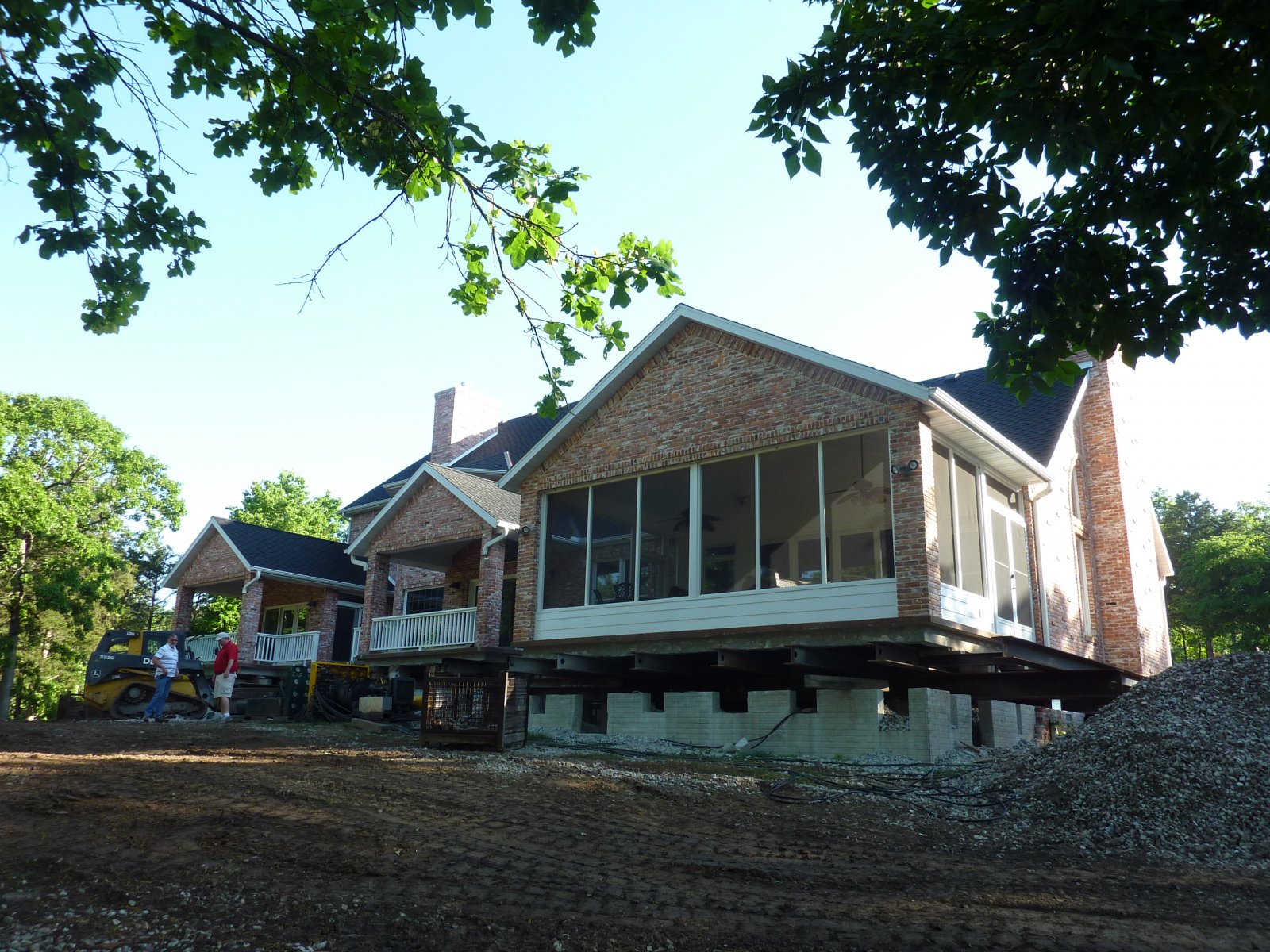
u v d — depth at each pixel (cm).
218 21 664
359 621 2998
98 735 1385
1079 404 2095
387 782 970
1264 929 614
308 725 1734
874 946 562
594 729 1744
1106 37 581
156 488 4512
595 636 1681
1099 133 642
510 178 715
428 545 2261
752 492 1582
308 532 5725
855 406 1470
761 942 566
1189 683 1148
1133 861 816
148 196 748
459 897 620
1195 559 4116
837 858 778
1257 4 567
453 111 707
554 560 1839
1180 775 935
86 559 3678
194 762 1060
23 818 757
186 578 2983
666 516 1678
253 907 591
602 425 1783
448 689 1352
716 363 1648
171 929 554
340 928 564
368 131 735
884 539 1435
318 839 736
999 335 740
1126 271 716
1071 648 1906
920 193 720
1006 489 1752
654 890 657
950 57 673
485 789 962
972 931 593
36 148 706
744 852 782
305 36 679
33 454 4066
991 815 982
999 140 674
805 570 1499
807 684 1526
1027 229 723
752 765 1248
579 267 764
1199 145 659
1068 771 1016
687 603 1594
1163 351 716
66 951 518
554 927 577
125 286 760
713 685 1755
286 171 766
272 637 2761
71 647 4225
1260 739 992
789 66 727
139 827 744
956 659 1495
